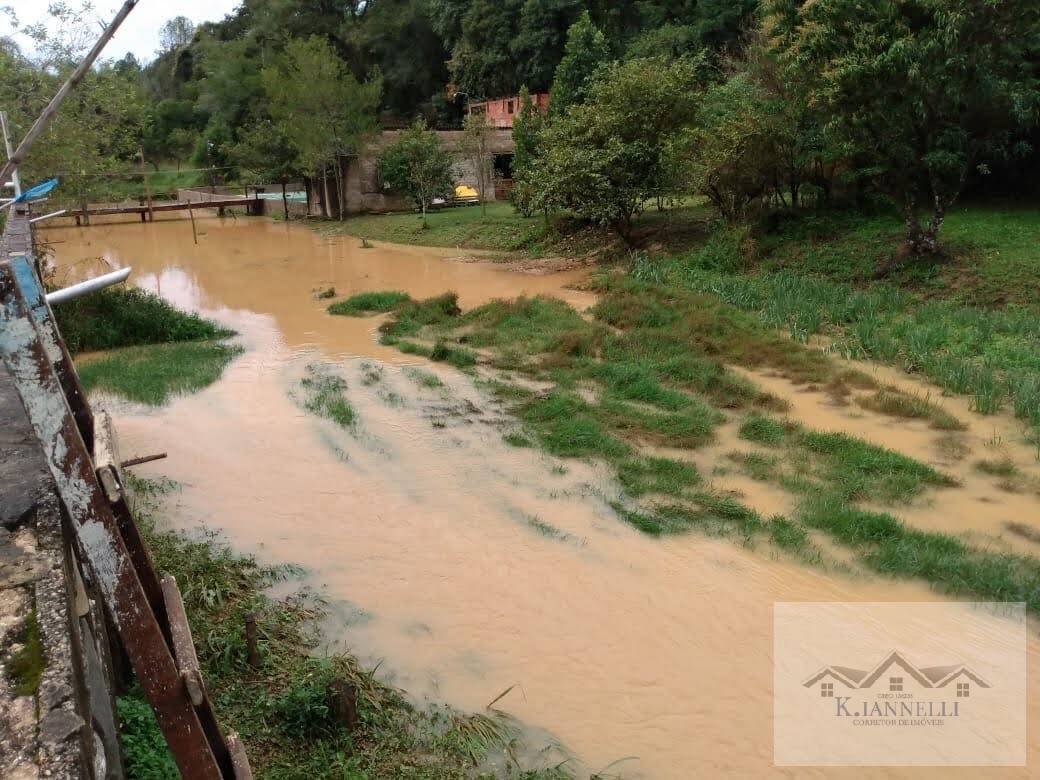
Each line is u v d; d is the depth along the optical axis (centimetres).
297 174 3944
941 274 1551
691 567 717
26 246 708
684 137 1981
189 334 1585
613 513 816
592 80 2434
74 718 215
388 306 1792
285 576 709
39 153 1533
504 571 717
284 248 2964
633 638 625
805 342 1351
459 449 984
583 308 1675
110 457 275
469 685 576
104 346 1506
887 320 1407
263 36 5172
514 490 870
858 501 823
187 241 3247
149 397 1182
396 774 488
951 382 1115
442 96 4775
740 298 1573
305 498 861
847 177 1811
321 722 516
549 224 2503
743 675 584
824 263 1734
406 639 626
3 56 1553
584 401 1115
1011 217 1747
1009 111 1508
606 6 3875
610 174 2080
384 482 897
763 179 1964
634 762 507
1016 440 959
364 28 4903
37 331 228
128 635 242
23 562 289
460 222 2980
